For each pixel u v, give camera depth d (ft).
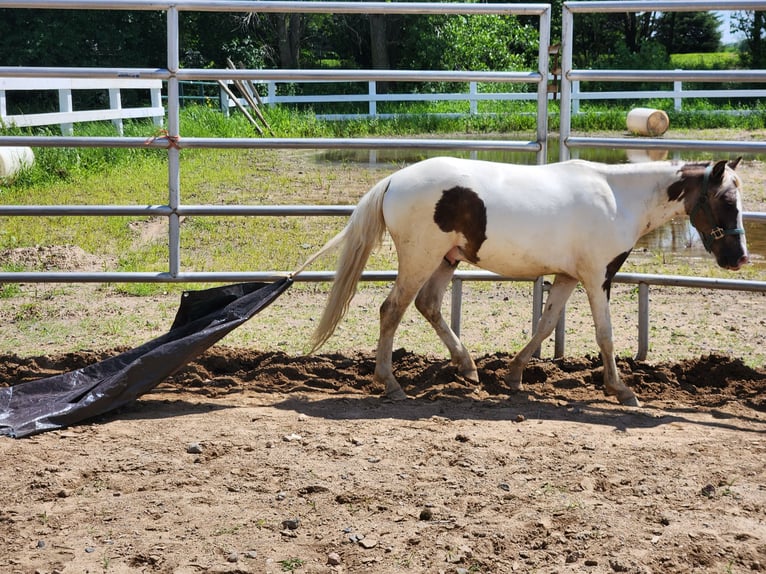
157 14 98.07
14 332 23.66
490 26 108.88
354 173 50.39
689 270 30.89
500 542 11.91
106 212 19.90
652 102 92.99
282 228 36.01
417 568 11.28
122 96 93.81
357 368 20.25
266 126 65.77
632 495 13.38
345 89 106.11
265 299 18.35
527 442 15.48
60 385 17.69
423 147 19.98
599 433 16.11
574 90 93.56
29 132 54.75
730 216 17.49
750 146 19.08
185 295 18.69
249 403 17.84
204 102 91.09
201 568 11.20
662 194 17.88
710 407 18.16
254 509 12.79
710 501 13.19
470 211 17.08
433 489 13.48
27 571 11.03
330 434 15.76
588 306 26.86
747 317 25.61
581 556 11.60
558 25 127.65
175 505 12.87
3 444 15.02
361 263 17.76
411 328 24.54
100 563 11.27
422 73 19.51
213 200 40.40
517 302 27.27
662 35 150.20
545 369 20.06
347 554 11.61
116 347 21.08
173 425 16.24
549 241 17.39
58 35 91.50
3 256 29.40
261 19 118.32
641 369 20.35
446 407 17.56
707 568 11.35
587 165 18.02
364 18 122.93
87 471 13.99
